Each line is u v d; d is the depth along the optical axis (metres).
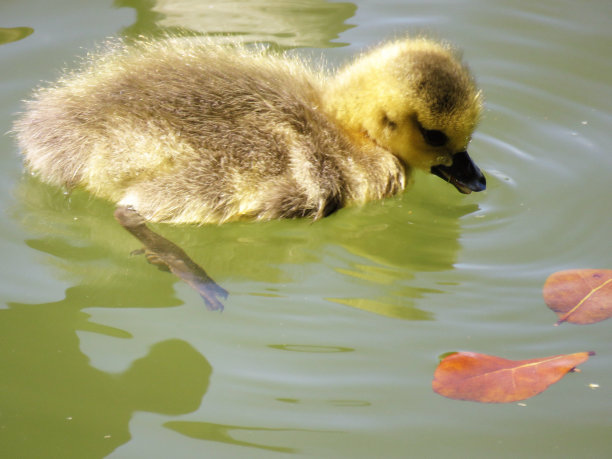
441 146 6.89
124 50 7.62
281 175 6.32
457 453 4.52
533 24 9.34
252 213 6.37
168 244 6.07
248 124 6.35
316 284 5.92
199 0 9.46
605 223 6.53
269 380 4.99
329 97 7.08
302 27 9.08
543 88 8.39
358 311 5.61
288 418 4.72
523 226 6.61
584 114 8.02
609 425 4.69
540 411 4.80
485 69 8.64
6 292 5.63
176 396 4.85
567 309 5.63
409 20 9.30
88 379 4.96
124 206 6.22
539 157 7.46
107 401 4.82
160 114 6.19
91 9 9.15
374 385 4.98
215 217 6.33
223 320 5.48
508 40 9.07
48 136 6.35
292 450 4.51
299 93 6.88
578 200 6.85
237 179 6.25
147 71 6.53
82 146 6.21
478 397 4.90
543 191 7.01
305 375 5.04
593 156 7.41
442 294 5.82
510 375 5.03
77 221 6.42
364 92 6.89
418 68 6.65
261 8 9.40
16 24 8.79
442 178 7.17
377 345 5.30
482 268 6.11
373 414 4.77
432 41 7.41
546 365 5.09
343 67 7.65
